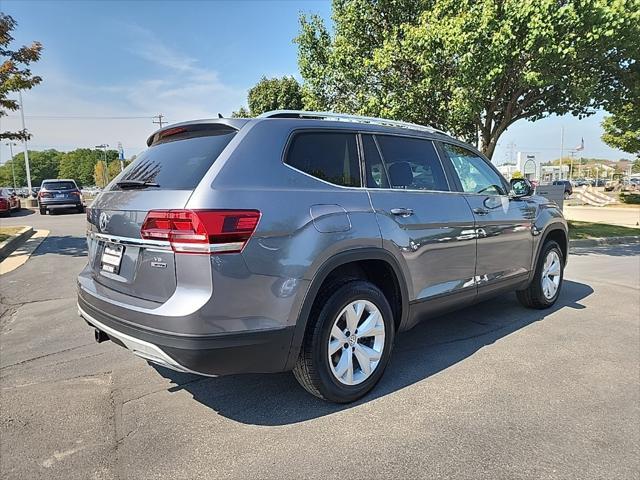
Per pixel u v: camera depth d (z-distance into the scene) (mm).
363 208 3018
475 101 9438
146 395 3152
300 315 2635
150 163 3016
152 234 2498
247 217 2439
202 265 2348
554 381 3324
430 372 3484
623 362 3674
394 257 3160
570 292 6020
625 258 9289
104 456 2459
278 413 2898
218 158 2584
